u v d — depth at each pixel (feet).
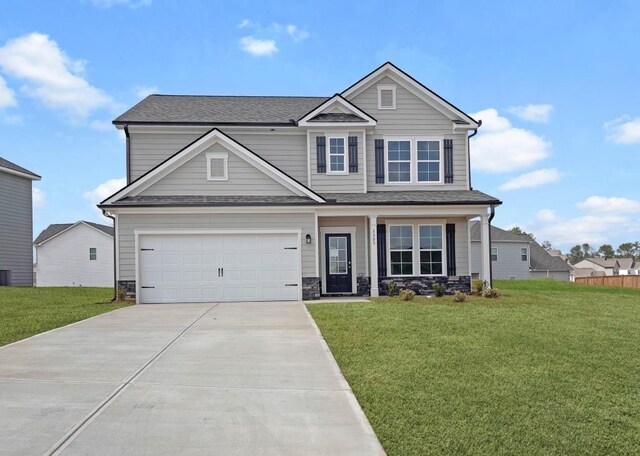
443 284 58.44
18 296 53.83
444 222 59.00
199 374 21.88
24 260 85.56
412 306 43.78
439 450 15.15
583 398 20.13
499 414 18.10
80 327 33.65
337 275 57.52
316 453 14.46
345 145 58.80
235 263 51.42
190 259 50.90
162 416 16.81
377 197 55.93
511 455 15.10
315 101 69.15
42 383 20.08
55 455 13.73
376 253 54.39
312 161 58.34
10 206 82.23
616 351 27.91
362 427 16.44
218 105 65.62
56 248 127.13
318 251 54.44
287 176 53.31
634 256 415.03
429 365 23.94
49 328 33.01
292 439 15.34
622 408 19.22
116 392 19.11
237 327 33.81
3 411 16.88
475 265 137.28
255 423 16.49
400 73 60.18
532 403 19.30
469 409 18.44
